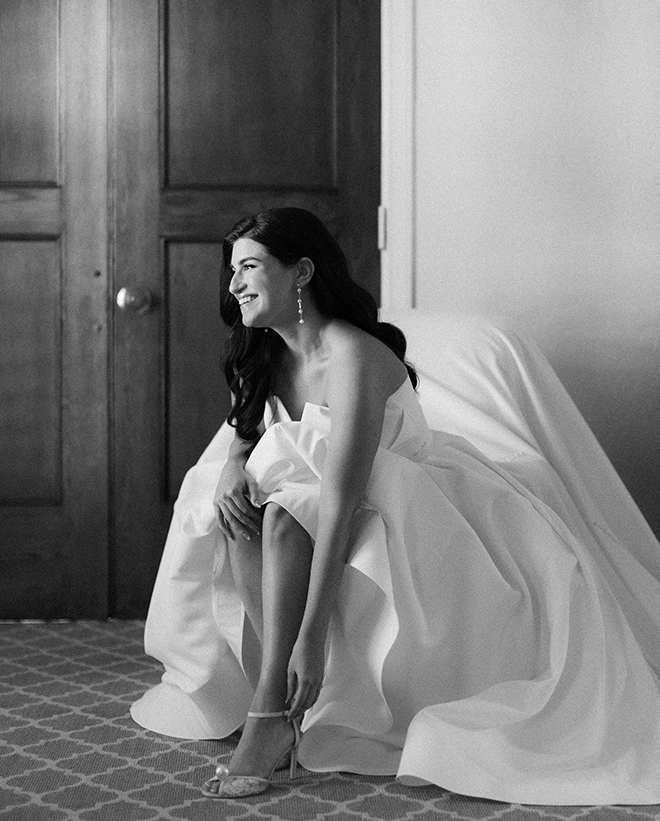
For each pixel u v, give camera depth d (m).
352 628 2.19
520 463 2.60
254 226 2.33
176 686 2.52
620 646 2.26
